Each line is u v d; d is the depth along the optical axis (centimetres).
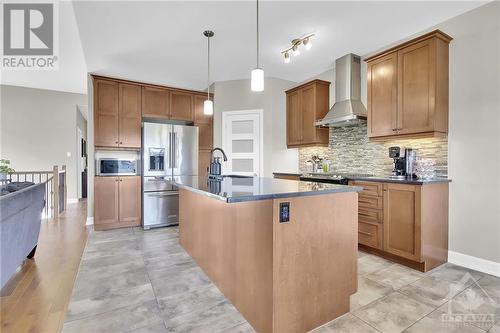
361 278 246
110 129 430
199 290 225
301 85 456
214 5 263
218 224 228
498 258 254
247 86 495
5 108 633
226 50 367
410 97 292
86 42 341
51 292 220
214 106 512
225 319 184
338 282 184
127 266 275
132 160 462
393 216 281
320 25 301
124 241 362
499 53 253
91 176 443
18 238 224
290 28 307
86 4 260
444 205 283
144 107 457
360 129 396
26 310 194
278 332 157
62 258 297
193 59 397
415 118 288
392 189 282
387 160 359
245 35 325
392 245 282
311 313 171
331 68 438
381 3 260
